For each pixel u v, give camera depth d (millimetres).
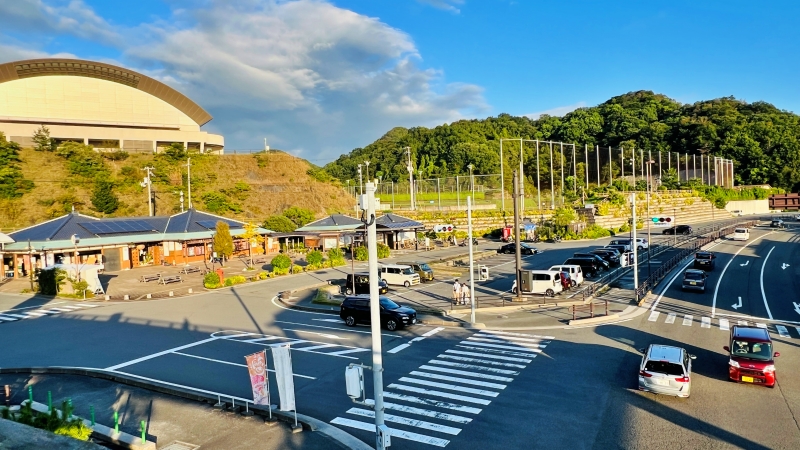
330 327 26984
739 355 17391
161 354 22094
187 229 57031
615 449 12492
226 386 17906
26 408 12578
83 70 96312
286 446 12961
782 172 130625
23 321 29906
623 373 18312
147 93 102000
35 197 67625
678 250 57125
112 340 24812
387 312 26062
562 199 95875
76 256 43938
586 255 45062
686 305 30484
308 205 89000
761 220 99562
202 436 13703
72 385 18281
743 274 40781
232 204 80188
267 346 23219
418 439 13289
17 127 84625
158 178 82000
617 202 91750
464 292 32281
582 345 22156
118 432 13508
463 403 15742
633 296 33625
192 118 112375
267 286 41344
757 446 12586
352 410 15453
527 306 30844
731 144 137125
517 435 13383
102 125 95375
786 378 17828
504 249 59562
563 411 14930
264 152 100312
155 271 51625
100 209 69375
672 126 146375
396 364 20016
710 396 16062
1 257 47500
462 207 93500
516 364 19625
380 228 61375
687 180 125688
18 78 91188
